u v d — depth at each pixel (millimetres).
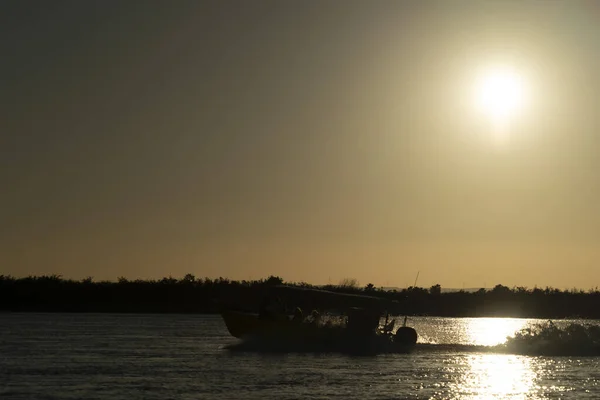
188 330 104125
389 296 80188
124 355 69250
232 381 53844
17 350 73438
